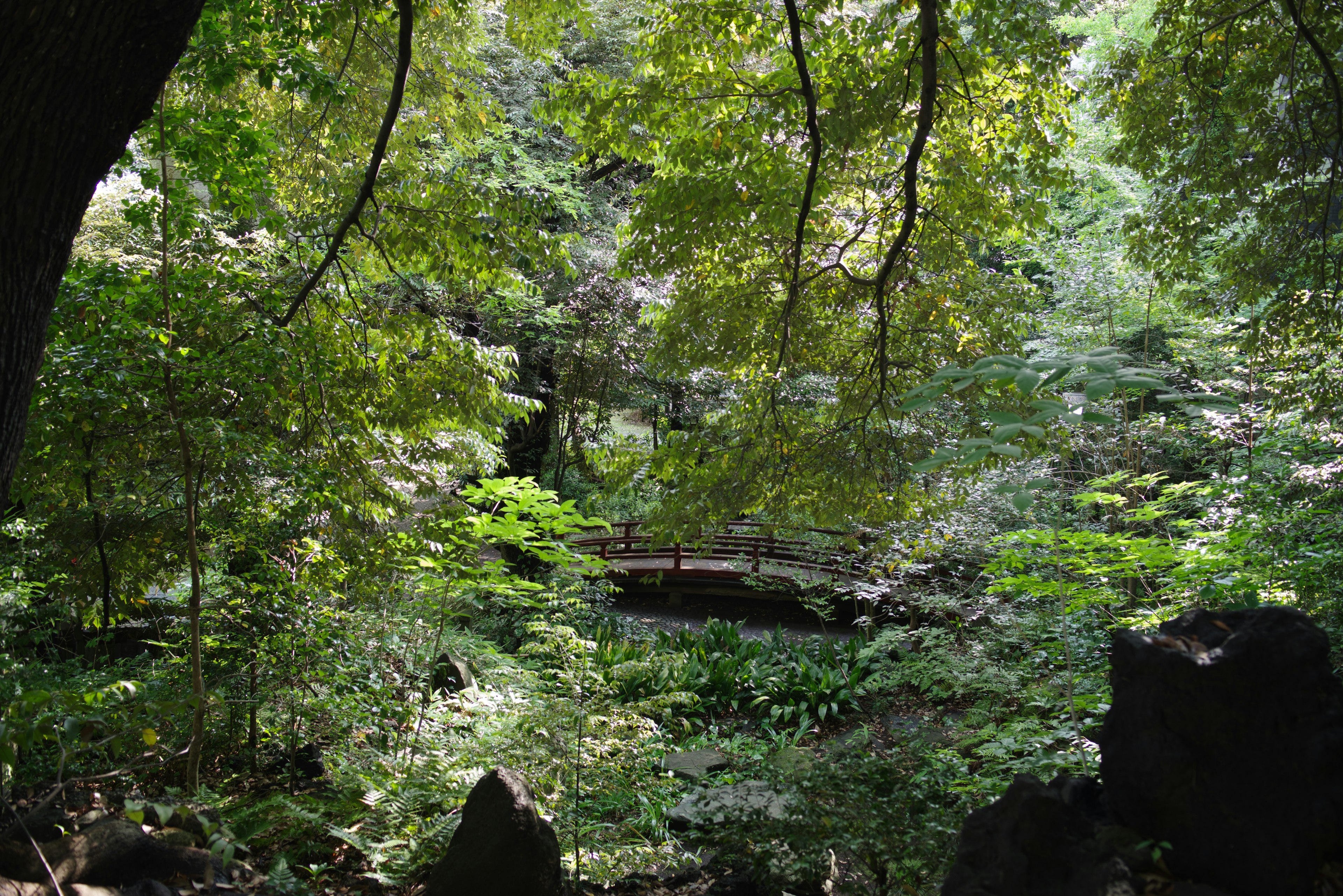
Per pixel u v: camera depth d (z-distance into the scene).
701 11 6.15
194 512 4.85
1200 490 8.38
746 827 4.38
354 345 6.78
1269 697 2.44
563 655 5.87
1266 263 7.69
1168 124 7.81
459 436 7.80
